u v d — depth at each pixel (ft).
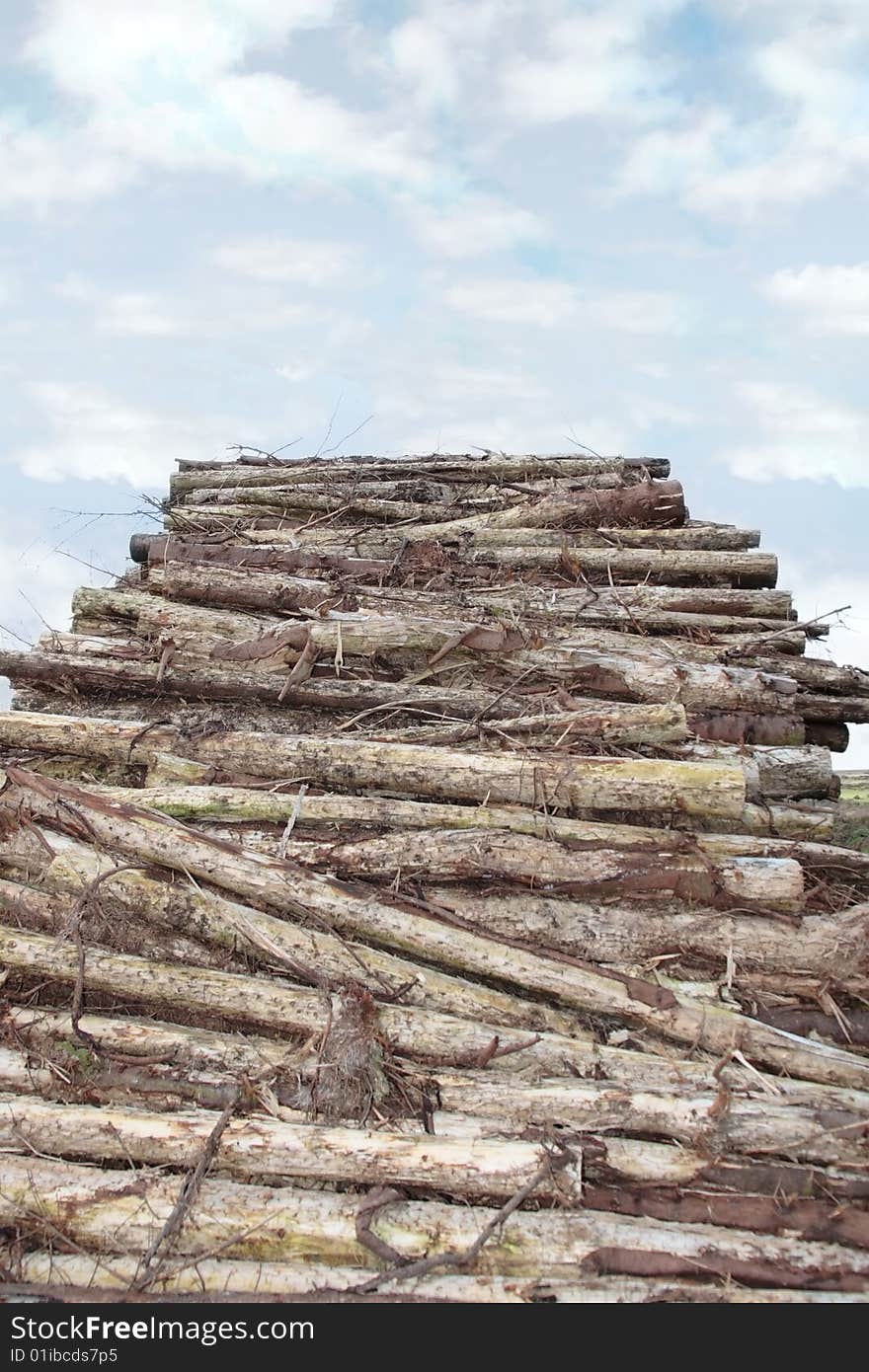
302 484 27.53
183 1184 11.14
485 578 21.49
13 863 15.14
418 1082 12.59
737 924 14.40
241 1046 12.89
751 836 15.53
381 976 13.70
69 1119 11.65
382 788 16.11
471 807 15.43
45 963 13.64
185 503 26.96
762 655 19.69
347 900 14.24
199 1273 10.48
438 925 14.21
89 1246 10.77
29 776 15.33
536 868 14.75
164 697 18.37
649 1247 10.69
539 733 16.88
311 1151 11.39
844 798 24.06
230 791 15.70
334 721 17.81
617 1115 12.03
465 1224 10.89
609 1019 13.83
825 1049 13.28
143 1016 13.57
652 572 22.35
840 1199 11.26
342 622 18.20
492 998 13.73
